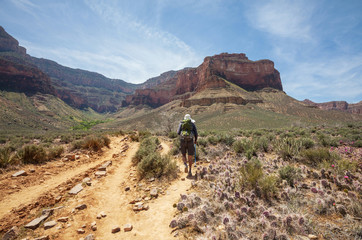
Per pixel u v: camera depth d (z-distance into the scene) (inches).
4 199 143.4
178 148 316.8
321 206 106.4
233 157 247.3
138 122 3833.7
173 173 198.7
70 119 6259.8
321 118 3361.2
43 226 108.6
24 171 207.2
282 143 263.4
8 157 232.2
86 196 154.3
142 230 106.0
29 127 3169.3
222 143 331.9
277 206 112.1
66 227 109.0
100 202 145.6
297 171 158.6
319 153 194.4
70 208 132.4
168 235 97.3
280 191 132.8
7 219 114.2
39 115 5128.0
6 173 203.2
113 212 130.0
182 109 4360.2
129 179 203.2
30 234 100.4
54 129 3917.3
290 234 87.4
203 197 131.6
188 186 161.9
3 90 5556.1
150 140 436.5
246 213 105.0
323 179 137.4
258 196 126.6
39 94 6550.2
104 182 195.9
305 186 136.7
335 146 302.2
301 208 108.0
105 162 283.9
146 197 149.6
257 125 2098.9
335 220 95.5
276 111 4133.9
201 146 315.6
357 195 115.9
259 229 91.3
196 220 99.8
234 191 134.7
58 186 174.6
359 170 166.2
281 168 165.8
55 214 123.3
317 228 90.0
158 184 175.2
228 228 89.8
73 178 199.0
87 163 283.4
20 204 135.4
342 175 148.3
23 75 6382.9
